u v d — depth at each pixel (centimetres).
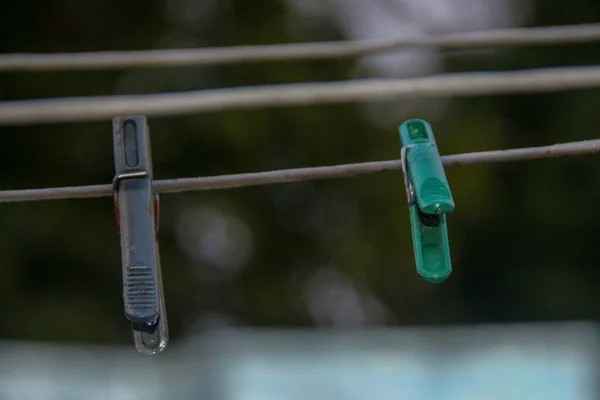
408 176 357
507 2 1555
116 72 1305
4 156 1334
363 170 379
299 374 867
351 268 1459
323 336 873
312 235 1470
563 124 1509
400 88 578
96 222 1352
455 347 873
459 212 1452
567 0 1540
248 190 1424
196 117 1315
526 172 1555
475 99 1531
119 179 367
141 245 360
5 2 1348
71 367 866
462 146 1440
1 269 1295
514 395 871
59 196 378
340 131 1401
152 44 1352
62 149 1338
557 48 1515
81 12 1362
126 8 1373
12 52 1352
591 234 1548
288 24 1379
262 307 1468
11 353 871
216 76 1329
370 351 872
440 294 1597
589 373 867
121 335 1350
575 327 880
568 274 1550
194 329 1447
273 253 1472
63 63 573
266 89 582
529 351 877
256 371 864
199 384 861
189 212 1409
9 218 1307
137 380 863
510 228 1572
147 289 351
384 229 1441
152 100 563
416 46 600
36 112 548
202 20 1370
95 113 555
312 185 1438
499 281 1608
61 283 1354
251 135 1320
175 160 1352
